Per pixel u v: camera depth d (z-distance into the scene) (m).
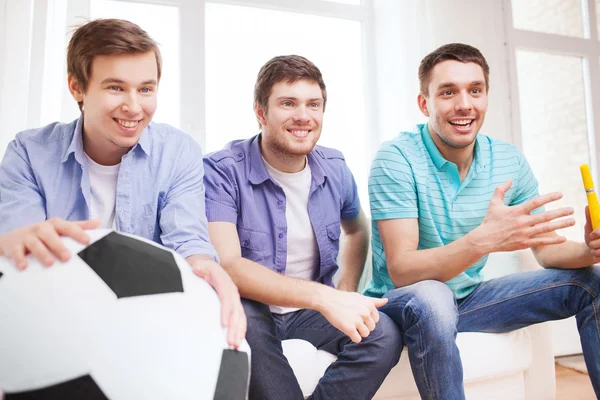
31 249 0.52
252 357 0.91
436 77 1.28
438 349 0.94
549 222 0.99
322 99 1.26
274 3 2.04
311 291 0.93
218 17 1.98
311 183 1.30
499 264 1.46
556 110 2.37
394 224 1.20
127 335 0.47
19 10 1.59
